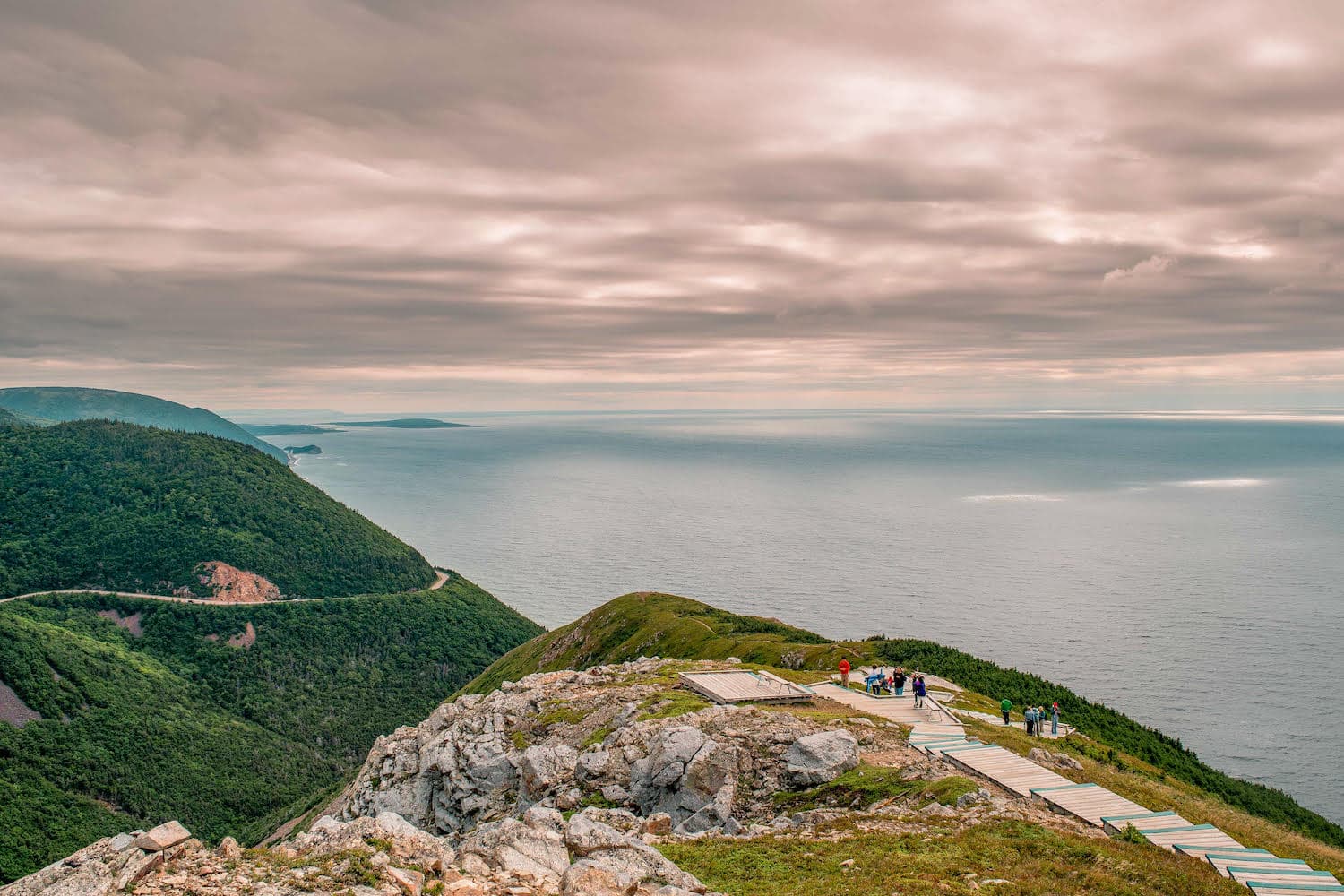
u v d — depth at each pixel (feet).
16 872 407.44
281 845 79.56
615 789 141.69
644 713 166.61
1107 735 221.25
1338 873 97.81
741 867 92.27
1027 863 85.25
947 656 280.92
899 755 133.90
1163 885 79.71
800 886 83.92
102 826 462.19
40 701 529.86
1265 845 104.88
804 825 111.65
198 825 506.07
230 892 62.85
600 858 77.25
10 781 460.14
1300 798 517.14
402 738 211.82
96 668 599.98
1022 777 117.60
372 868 69.26
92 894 60.39
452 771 176.55
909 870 84.43
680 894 69.62
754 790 129.90
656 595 520.83
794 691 174.29
